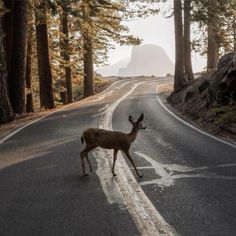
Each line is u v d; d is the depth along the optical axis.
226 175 8.96
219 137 13.88
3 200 7.56
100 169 9.55
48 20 28.67
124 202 7.26
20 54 22.22
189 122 17.62
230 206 7.03
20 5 22.14
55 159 10.65
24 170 9.64
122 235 5.90
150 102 26.80
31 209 7.04
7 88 19.88
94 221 6.43
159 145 12.40
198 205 7.09
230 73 16.45
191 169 9.52
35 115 21.66
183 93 25.66
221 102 17.30
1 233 6.09
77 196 7.66
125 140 8.93
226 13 32.31
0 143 13.15
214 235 5.87
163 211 6.82
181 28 28.84
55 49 35.59
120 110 22.08
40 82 27.70
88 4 25.22
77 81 46.91
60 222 6.43
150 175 9.02
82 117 19.36
